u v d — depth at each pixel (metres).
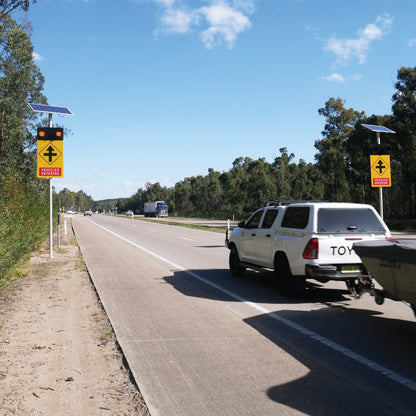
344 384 3.93
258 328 5.86
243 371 4.28
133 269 11.91
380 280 5.77
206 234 28.59
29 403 3.62
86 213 113.00
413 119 39.44
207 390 3.83
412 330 5.74
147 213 100.81
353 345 5.10
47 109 13.96
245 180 83.06
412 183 42.97
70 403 3.62
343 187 54.59
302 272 7.43
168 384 3.97
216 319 6.36
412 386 3.88
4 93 39.22
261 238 8.98
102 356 4.80
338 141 62.78
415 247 5.14
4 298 8.02
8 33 38.47
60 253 16.09
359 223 7.52
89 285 9.45
